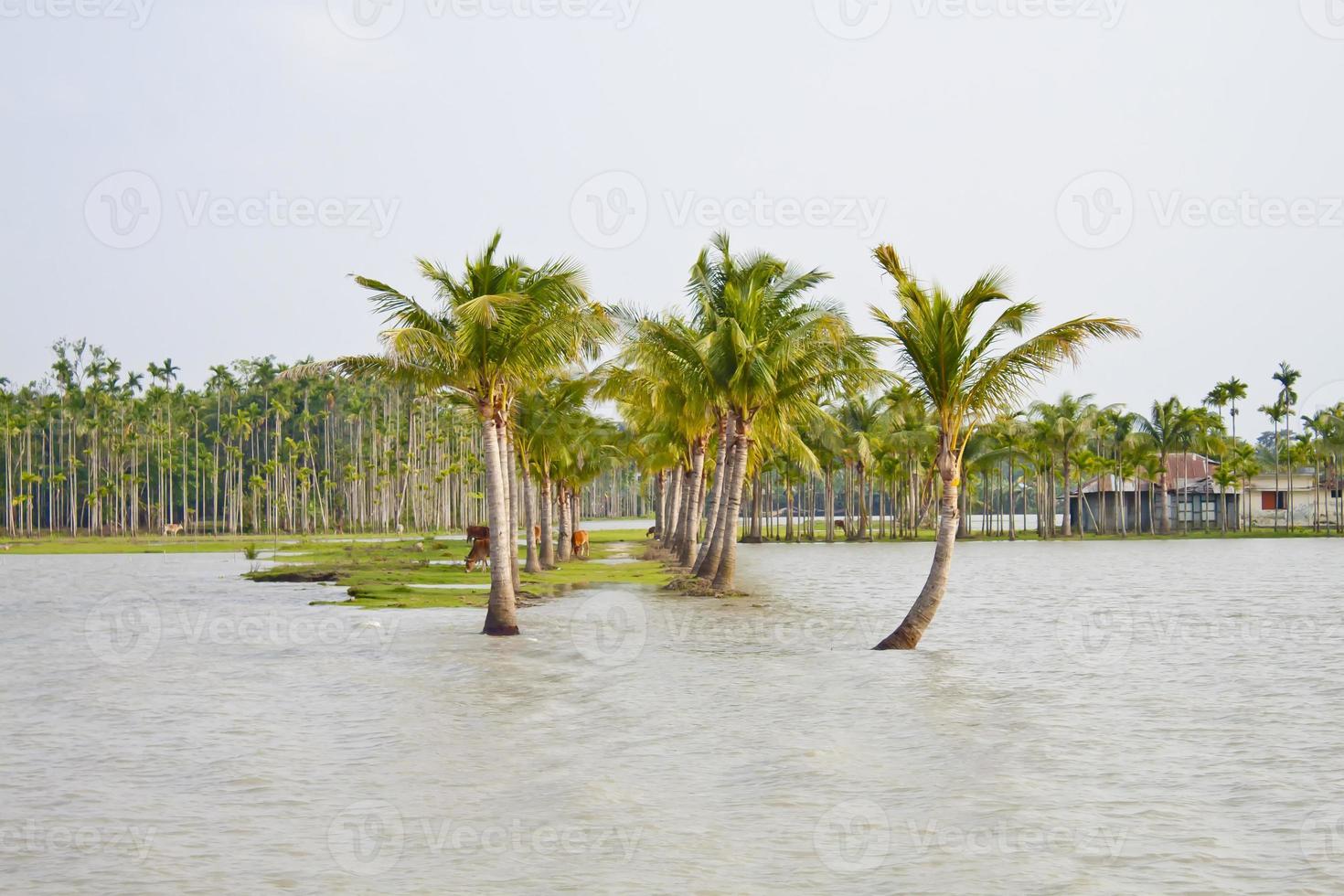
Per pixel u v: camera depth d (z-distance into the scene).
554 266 29.95
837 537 118.75
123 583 55.44
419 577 52.06
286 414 161.88
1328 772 14.70
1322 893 10.18
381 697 20.62
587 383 51.78
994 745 16.30
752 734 17.06
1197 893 10.21
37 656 27.33
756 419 45.16
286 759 15.59
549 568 58.84
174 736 17.23
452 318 30.58
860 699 20.12
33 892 10.35
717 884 10.49
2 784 14.32
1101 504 125.19
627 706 19.50
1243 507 126.75
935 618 34.75
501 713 18.88
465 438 173.62
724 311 42.81
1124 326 24.31
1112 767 14.96
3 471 165.38
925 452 110.12
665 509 90.50
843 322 39.59
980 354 25.73
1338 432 113.75
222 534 156.12
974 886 10.42
